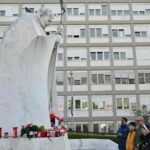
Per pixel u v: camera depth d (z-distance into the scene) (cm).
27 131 834
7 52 912
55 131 869
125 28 4959
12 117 877
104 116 4656
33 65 918
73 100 4672
